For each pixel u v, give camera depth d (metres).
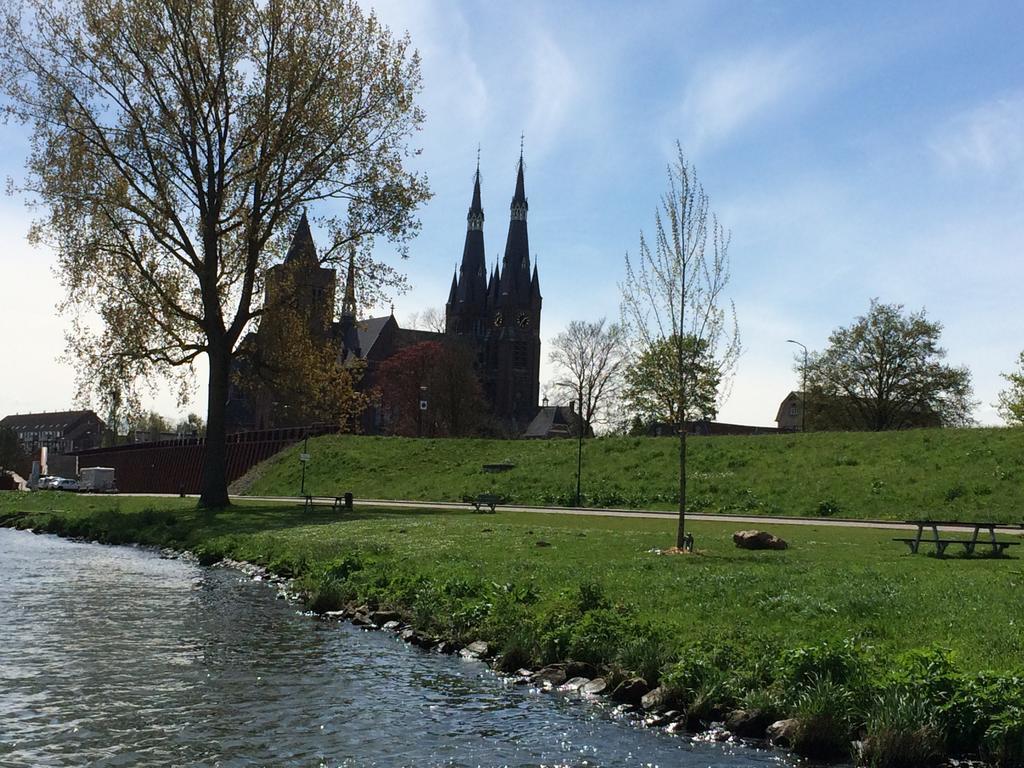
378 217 41.47
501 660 13.18
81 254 38.44
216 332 41.38
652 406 24.33
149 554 31.14
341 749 9.41
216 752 9.25
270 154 38.81
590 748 9.55
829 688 9.93
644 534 27.12
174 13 37.72
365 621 16.61
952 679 9.62
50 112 37.91
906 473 40.12
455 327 155.25
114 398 40.38
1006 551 22.45
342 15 40.22
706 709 10.48
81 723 10.15
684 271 24.55
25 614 17.41
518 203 154.25
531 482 51.03
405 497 53.41
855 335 90.06
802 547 23.50
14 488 100.69
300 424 77.06
